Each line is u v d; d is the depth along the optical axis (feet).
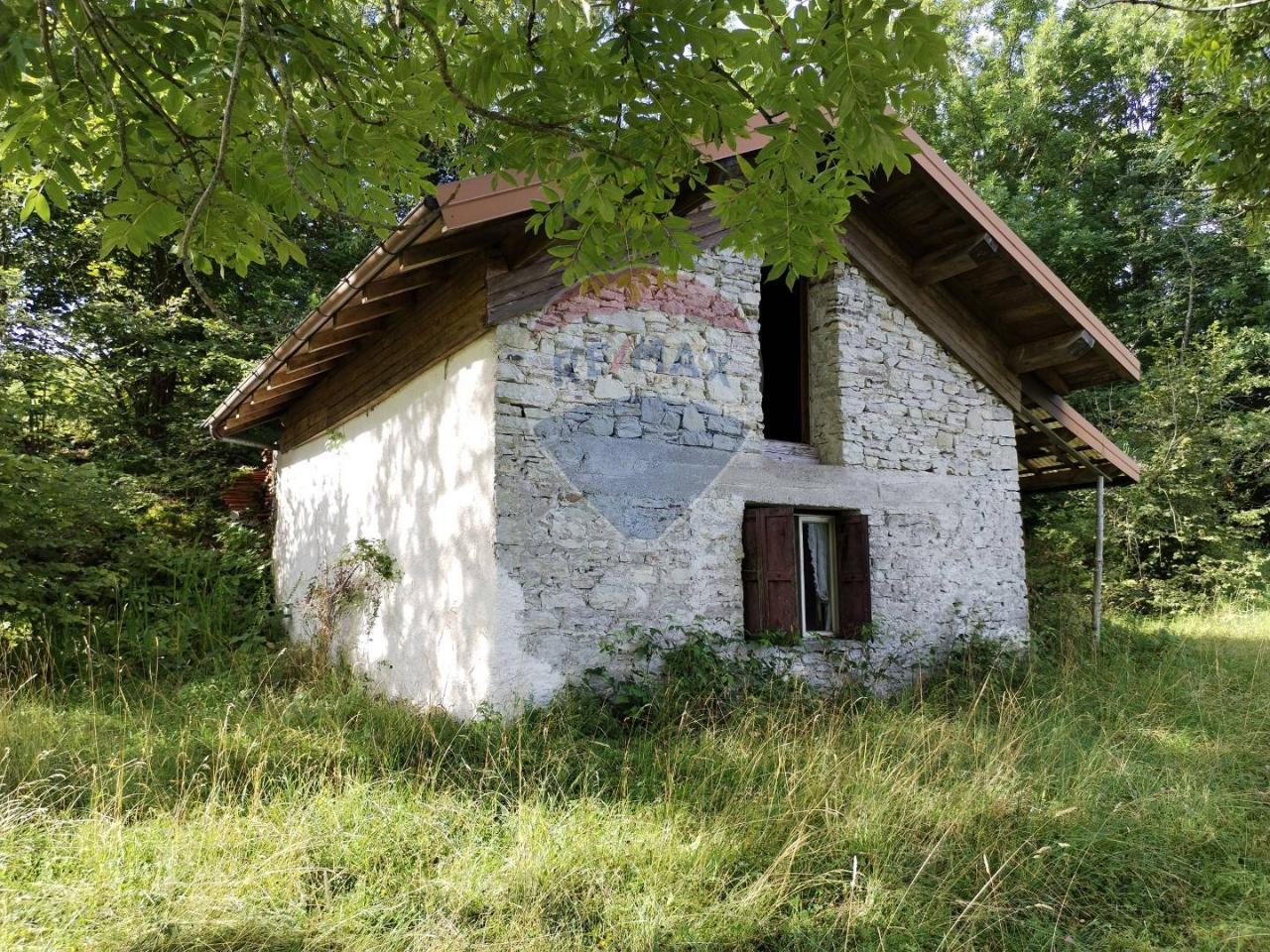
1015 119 67.15
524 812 13.97
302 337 22.21
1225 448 51.93
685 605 21.99
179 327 45.06
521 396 20.02
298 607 31.73
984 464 28.68
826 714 20.56
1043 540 46.88
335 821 13.46
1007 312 28.60
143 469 44.83
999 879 13.32
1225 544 50.49
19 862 11.92
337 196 10.39
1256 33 18.01
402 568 23.89
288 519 35.29
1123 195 63.05
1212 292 58.23
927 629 26.43
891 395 26.81
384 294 20.65
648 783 16.10
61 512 29.09
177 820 13.05
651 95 9.26
